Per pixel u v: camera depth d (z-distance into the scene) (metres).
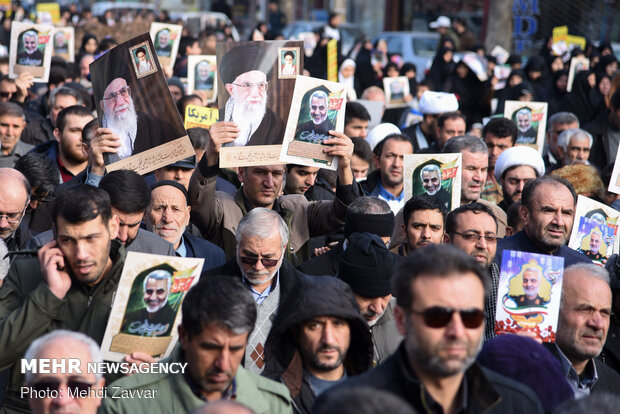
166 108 6.97
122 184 6.31
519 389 4.17
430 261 3.93
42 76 12.86
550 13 36.69
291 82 7.14
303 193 9.01
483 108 19.78
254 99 7.12
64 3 51.03
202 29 36.41
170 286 5.31
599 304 5.55
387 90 17.81
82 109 9.72
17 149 10.79
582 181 8.96
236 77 7.10
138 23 32.12
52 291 5.25
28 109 14.46
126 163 7.04
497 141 10.84
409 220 7.15
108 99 7.07
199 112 11.14
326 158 7.27
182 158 6.99
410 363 4.05
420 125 13.62
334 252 7.00
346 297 5.17
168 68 15.44
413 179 8.25
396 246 8.02
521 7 36.75
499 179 9.84
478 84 19.77
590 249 7.80
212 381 4.60
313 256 8.30
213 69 14.55
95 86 7.12
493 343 4.68
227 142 7.08
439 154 8.20
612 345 6.49
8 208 6.68
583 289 5.57
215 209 7.64
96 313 5.49
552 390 4.47
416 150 12.56
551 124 13.05
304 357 5.17
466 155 8.89
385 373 4.08
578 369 5.78
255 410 4.84
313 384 5.21
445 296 3.87
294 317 5.06
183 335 4.71
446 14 44.16
